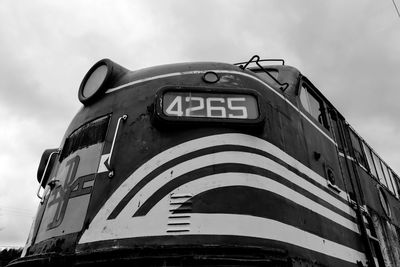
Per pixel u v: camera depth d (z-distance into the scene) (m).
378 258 4.81
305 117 4.38
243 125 3.16
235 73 3.67
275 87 4.11
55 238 3.01
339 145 5.27
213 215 2.76
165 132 3.11
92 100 3.82
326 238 3.66
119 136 3.26
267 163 3.22
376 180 6.36
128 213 2.79
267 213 2.97
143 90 3.51
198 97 3.21
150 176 2.93
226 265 2.39
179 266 2.35
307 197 3.61
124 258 2.42
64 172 3.46
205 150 3.03
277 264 2.60
